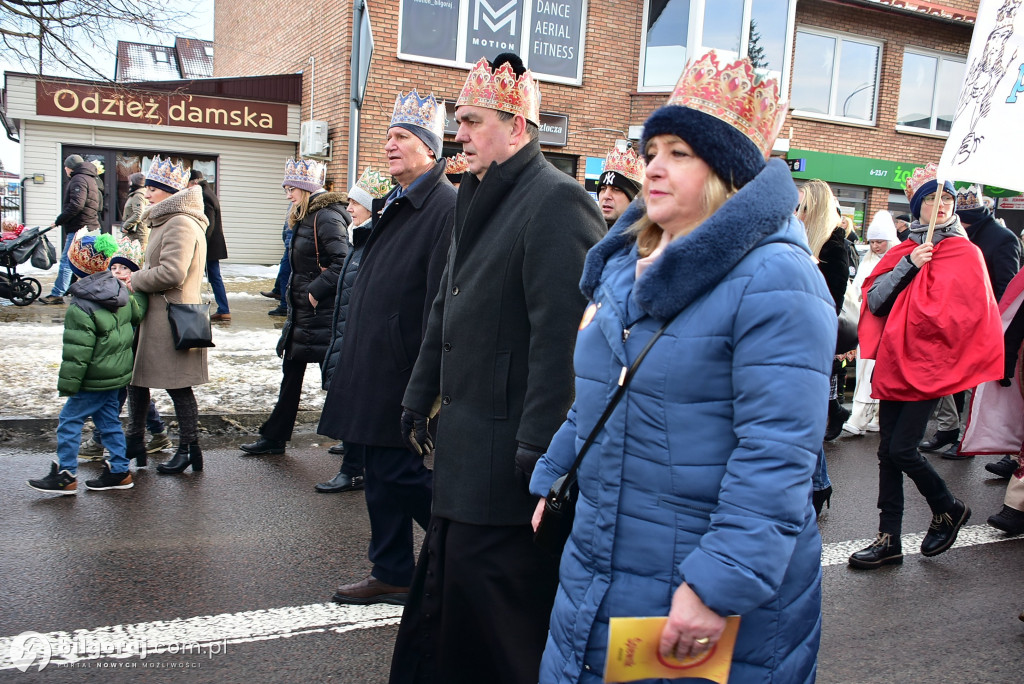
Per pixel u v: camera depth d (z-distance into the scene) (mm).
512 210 2730
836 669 3369
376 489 3703
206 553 4238
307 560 4211
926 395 4250
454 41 14430
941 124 18422
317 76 15812
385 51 13977
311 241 5707
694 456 1761
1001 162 4035
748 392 1666
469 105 2818
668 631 1686
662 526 1799
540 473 2199
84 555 4145
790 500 1631
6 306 10875
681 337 1763
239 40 21906
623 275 1974
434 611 2752
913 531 5051
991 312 4332
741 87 1751
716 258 1696
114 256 4969
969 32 18156
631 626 1715
